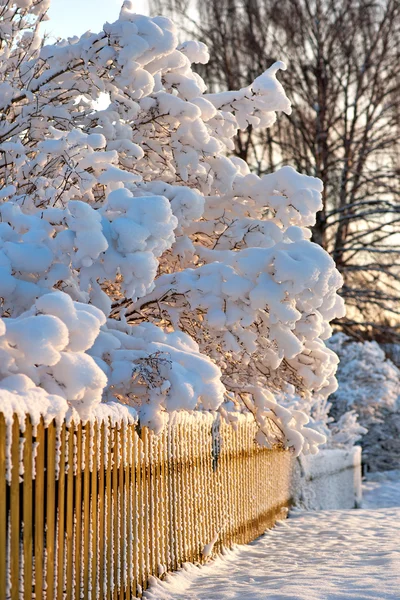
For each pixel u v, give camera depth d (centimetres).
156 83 841
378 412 3088
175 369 653
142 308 820
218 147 842
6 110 834
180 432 787
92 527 547
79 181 727
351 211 3123
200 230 877
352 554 936
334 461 2003
